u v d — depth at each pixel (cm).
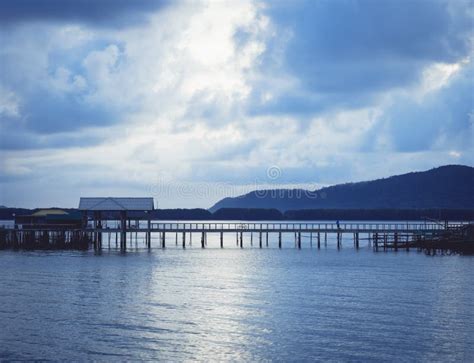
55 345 4094
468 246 10319
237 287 6384
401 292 6075
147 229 10575
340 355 3909
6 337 4272
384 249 10906
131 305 5334
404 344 4131
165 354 3928
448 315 4953
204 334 4375
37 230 10544
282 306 5341
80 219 10825
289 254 10269
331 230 11044
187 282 6694
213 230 10875
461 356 3897
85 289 6141
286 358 3856
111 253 10119
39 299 5588
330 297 5797
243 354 3938
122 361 3797
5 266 8038
